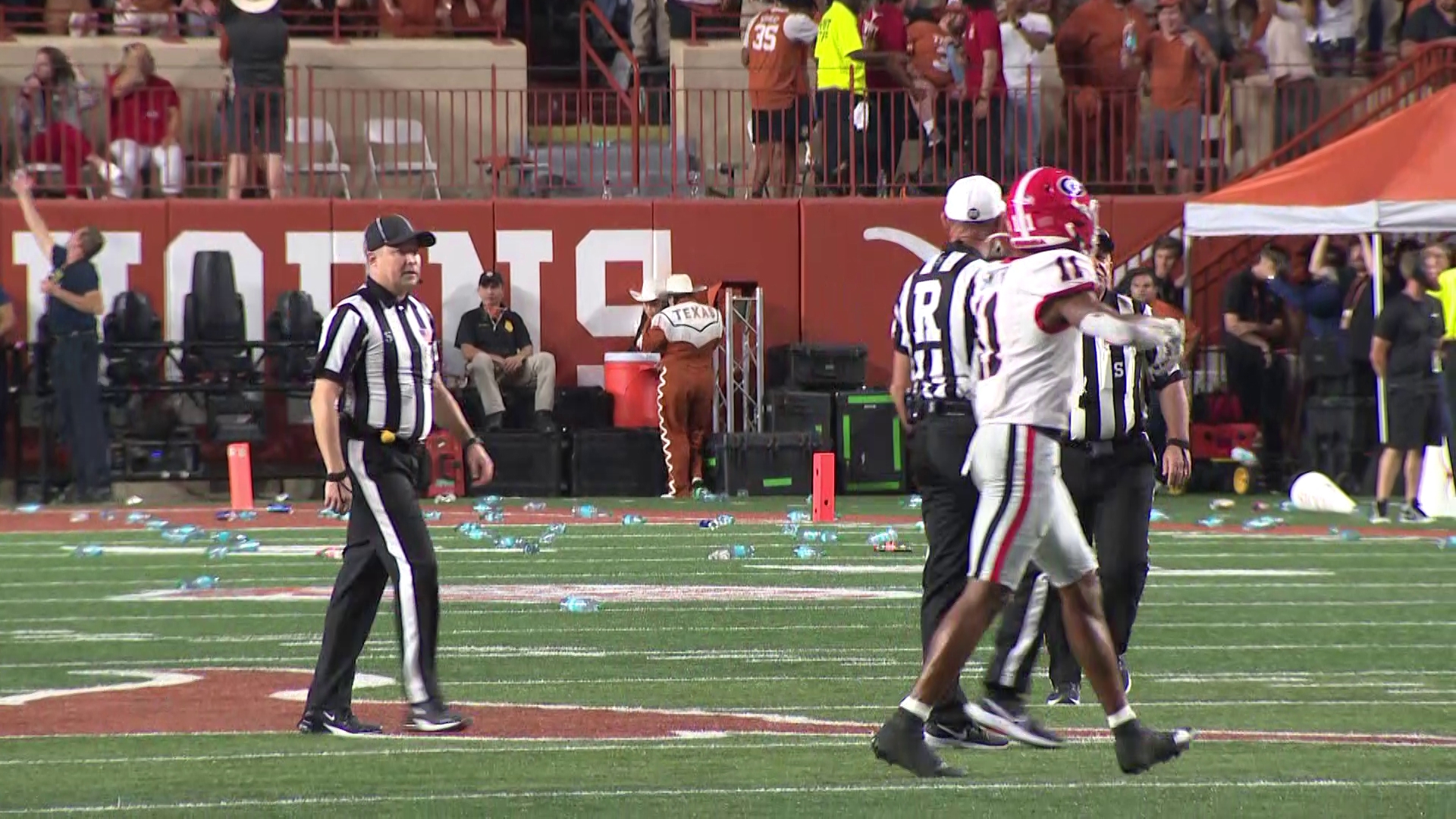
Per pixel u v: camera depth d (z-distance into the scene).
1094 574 24.72
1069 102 85.50
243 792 24.83
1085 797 24.22
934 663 24.88
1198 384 83.50
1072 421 30.72
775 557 55.81
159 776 26.06
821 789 24.86
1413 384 65.31
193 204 80.69
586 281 82.44
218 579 50.84
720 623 42.59
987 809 23.47
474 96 93.19
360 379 29.42
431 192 91.25
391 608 45.09
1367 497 75.25
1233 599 47.06
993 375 25.19
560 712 31.84
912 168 86.69
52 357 75.00
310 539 61.34
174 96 84.56
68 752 28.22
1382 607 45.75
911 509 72.06
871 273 83.12
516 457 77.25
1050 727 30.34
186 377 77.44
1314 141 87.88
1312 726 30.47
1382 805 23.66
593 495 77.69
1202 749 28.09
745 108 93.69
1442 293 65.12
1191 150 86.06
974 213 28.61
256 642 40.53
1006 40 87.12
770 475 77.56
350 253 81.31
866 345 82.75
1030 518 24.34
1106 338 23.89
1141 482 31.16
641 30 100.88
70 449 75.62
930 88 83.31
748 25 89.69
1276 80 88.81
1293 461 78.56
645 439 77.94
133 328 77.38
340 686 30.05
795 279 83.12
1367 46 93.69
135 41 91.44
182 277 80.56
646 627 42.06
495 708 32.34
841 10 84.50
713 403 79.56
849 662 37.34
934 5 88.38
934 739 28.50
